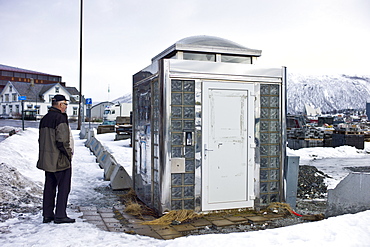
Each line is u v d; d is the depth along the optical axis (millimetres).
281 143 5941
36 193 7039
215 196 5562
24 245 3941
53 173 5055
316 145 19594
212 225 5055
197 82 5457
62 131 4883
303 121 24359
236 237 4047
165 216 5246
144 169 6461
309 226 4344
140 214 5707
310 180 9023
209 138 5516
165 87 5297
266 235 4074
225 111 5598
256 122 5762
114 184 7781
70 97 72625
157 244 3979
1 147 11070
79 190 7730
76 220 5246
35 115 55375
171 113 5367
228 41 6086
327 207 5426
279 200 5969
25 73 103500
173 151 5383
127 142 18672
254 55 6039
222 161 5590
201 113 5473
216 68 5535
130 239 4266
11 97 70812
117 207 6219
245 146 5707
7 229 4660
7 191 6465
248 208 5730
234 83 5637
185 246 3812
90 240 4176
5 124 40156
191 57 5789
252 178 5746
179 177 5426
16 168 8438
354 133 19500
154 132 5824
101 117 65125
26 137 17875
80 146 16703
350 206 5094
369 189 4867
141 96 6695
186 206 5445
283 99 5941
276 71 5875
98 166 10969
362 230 4133
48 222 5043
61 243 4012
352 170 11969
